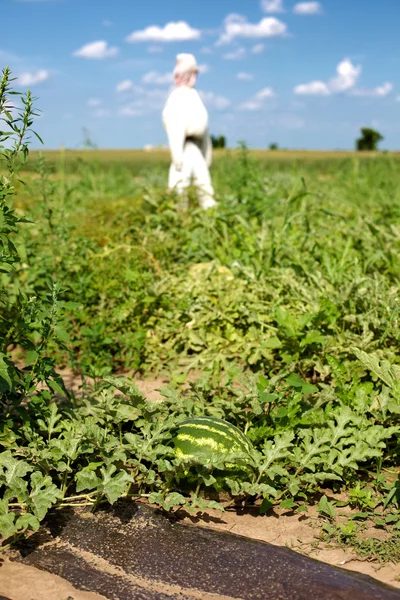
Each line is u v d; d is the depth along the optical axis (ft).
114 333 20.35
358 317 17.07
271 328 18.28
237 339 18.95
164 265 25.35
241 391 14.17
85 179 50.93
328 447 12.38
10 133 11.41
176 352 19.93
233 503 12.17
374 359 14.11
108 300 22.04
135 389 13.17
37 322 13.73
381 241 24.77
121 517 11.34
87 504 11.54
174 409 13.62
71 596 9.46
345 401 13.85
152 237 27.48
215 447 12.07
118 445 11.96
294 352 16.49
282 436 12.40
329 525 11.25
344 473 12.57
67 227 24.44
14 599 9.36
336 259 24.41
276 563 10.07
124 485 11.13
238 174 35.96
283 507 11.82
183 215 30.32
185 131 32.71
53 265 22.84
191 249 26.21
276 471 11.91
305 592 9.43
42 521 11.24
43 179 23.79
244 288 21.17
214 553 10.36
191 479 11.93
